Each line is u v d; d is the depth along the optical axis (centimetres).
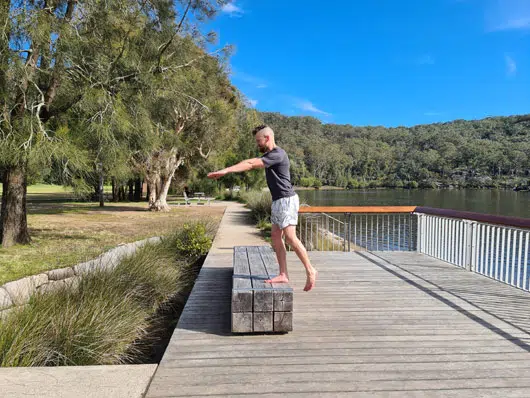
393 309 334
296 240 277
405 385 200
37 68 649
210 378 207
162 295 462
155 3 764
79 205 2217
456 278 448
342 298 368
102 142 668
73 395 183
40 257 625
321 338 267
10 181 734
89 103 654
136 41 780
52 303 322
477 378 208
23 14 565
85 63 676
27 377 202
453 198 4962
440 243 564
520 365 225
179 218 1451
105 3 668
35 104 657
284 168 278
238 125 2397
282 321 274
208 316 319
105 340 289
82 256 616
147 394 188
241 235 988
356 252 626
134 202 2669
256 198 1933
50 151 574
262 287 279
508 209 3080
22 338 252
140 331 363
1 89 584
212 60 1247
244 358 234
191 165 2238
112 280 411
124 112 690
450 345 254
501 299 362
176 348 250
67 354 265
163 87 838
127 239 879
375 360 231
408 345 255
